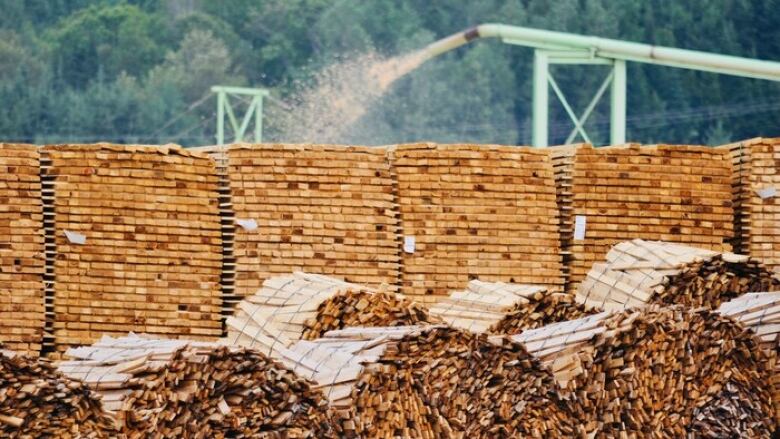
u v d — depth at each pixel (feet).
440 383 181.37
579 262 262.47
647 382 193.98
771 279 229.86
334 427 172.04
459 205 256.52
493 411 184.96
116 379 164.35
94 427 159.74
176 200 243.19
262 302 210.79
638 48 424.46
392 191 254.88
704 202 267.59
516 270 256.93
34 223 234.79
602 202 264.52
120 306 238.07
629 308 197.26
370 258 250.16
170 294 240.94
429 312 212.84
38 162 237.45
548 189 261.03
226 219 247.91
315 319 204.03
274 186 248.32
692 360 196.85
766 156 270.46
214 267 244.83
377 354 178.19
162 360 165.68
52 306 235.81
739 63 412.77
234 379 168.25
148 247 240.53
